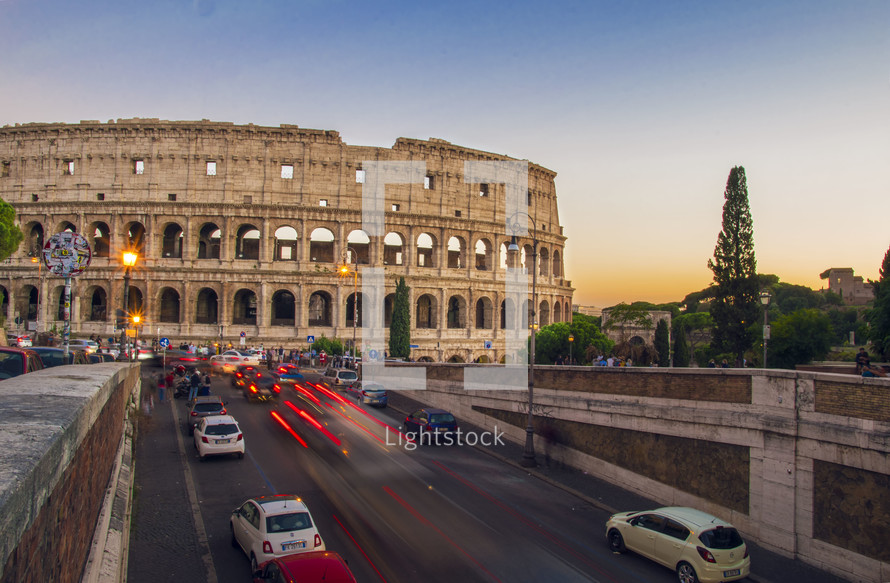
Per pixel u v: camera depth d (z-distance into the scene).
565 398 43.56
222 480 34.19
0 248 78.31
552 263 119.06
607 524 28.89
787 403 29.98
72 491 11.96
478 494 35.06
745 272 79.44
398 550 26.16
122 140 96.25
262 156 96.75
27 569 7.64
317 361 88.75
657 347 113.69
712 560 24.06
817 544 28.12
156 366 78.94
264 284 95.75
